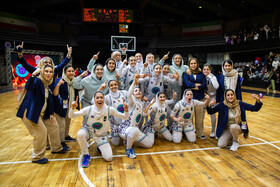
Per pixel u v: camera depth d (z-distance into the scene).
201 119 4.45
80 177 2.86
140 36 24.31
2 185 2.65
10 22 19.94
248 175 2.93
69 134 4.75
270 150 3.82
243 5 18.80
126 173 2.98
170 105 4.97
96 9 16.45
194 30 23.91
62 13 24.59
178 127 4.28
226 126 3.99
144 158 3.49
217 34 22.69
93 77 4.14
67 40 22.53
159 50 20.66
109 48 19.61
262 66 16.02
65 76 3.88
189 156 3.57
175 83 4.66
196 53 19.86
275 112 7.10
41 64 3.64
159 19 25.92
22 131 4.91
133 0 23.30
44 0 20.33
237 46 17.22
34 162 3.28
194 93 4.47
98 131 3.40
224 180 2.80
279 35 14.24
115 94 3.85
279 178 2.85
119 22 16.80
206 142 4.30
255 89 14.71
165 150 3.86
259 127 5.31
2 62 16.33
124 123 3.80
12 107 7.79
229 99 3.76
